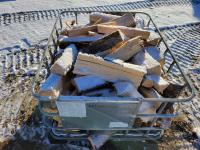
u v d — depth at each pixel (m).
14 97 3.89
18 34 5.60
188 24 6.18
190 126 3.41
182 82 4.15
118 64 2.75
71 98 2.39
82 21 6.10
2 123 3.44
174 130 3.35
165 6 7.16
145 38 3.56
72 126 2.79
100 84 2.80
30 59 4.79
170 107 2.96
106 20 4.09
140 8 6.98
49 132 3.26
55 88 2.70
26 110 3.64
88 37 3.55
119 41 3.15
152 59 3.17
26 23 6.07
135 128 2.82
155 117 2.70
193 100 3.82
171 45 5.26
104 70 2.80
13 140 3.21
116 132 2.93
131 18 3.91
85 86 2.76
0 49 5.08
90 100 2.37
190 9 7.05
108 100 2.37
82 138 2.98
